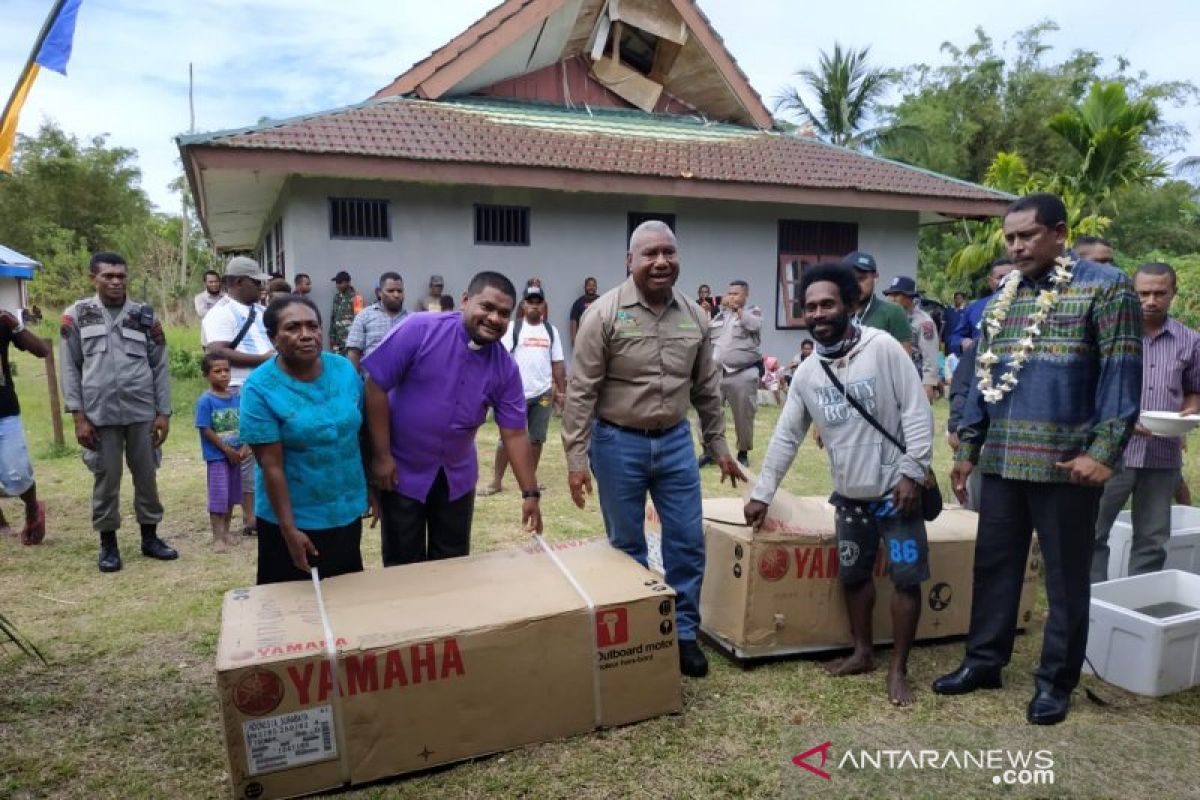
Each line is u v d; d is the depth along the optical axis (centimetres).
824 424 333
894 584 327
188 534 545
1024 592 389
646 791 261
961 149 3152
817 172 1254
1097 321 287
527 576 313
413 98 1212
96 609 412
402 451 329
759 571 346
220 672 242
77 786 263
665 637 301
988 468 315
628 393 334
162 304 2759
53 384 816
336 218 1052
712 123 1428
